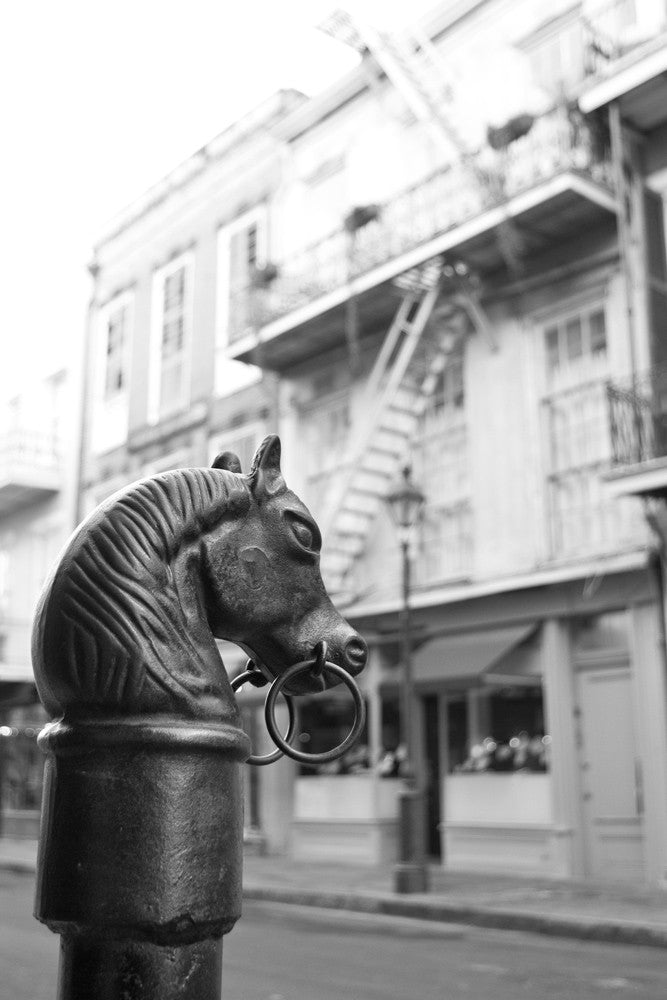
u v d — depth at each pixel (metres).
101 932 1.35
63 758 1.40
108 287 22.64
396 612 14.25
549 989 6.21
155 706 1.38
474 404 13.79
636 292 11.74
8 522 24.98
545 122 13.19
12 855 16.55
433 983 6.41
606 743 11.95
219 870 1.41
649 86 11.34
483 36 14.27
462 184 13.62
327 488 15.98
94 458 22.20
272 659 1.62
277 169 17.81
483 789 12.78
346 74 16.14
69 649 1.39
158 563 1.45
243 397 17.89
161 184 20.64
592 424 12.52
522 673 12.73
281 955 7.55
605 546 12.09
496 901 9.67
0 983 6.30
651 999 5.90
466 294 13.55
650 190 11.97
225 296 18.80
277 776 15.47
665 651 11.22
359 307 14.62
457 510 14.00
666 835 10.99
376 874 12.51
